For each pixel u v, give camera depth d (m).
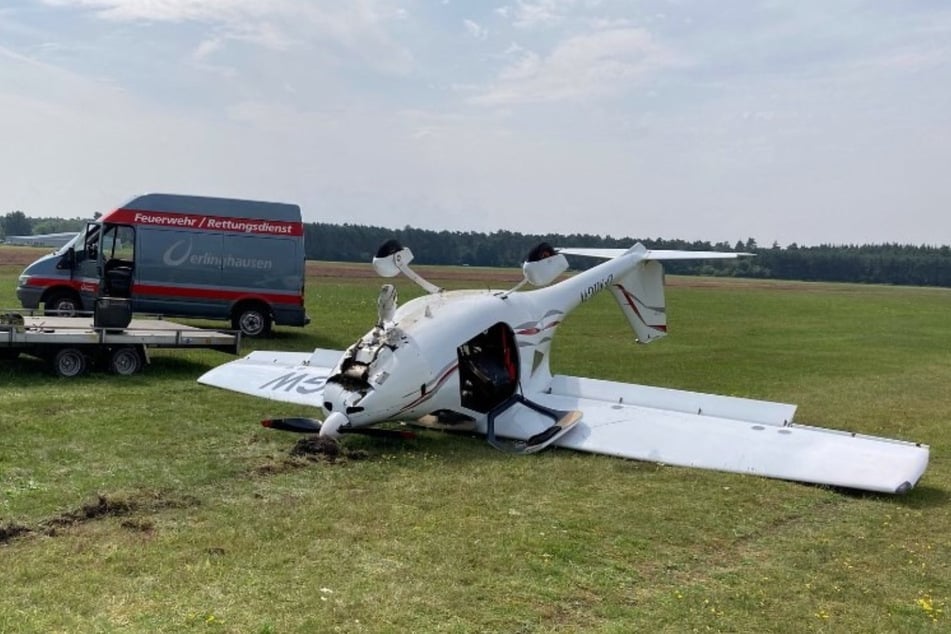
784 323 30.11
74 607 4.49
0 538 5.50
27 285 16.33
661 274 13.19
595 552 5.82
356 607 4.68
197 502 6.51
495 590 5.05
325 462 7.84
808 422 11.42
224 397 10.70
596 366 16.62
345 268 71.00
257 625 4.39
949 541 6.41
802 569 5.72
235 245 17.12
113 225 16.53
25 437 8.16
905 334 27.00
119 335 12.04
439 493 7.01
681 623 4.73
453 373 8.77
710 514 6.80
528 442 8.59
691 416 8.98
